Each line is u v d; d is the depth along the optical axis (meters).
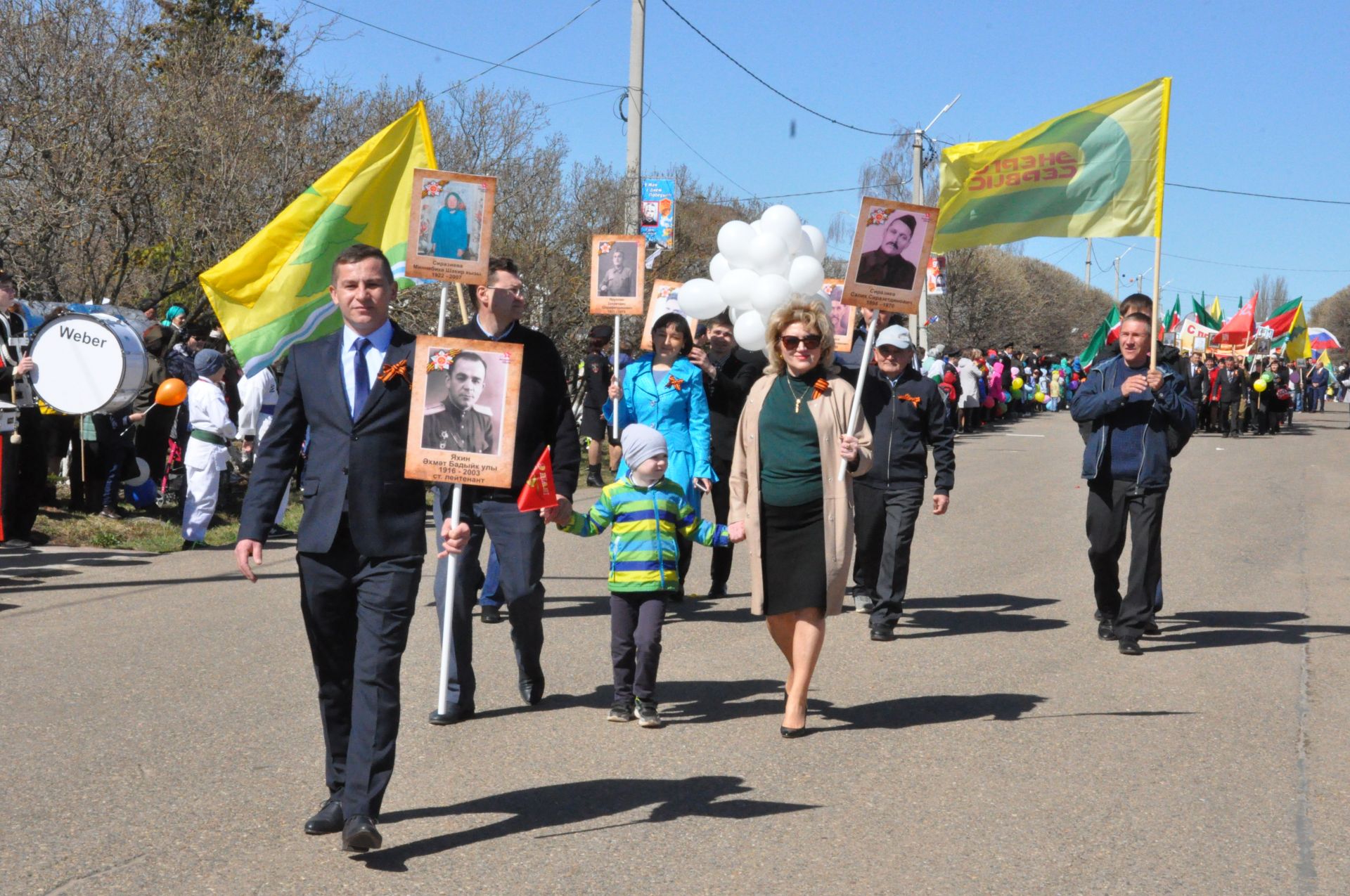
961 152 8.16
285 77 17.80
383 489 4.29
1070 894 3.97
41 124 14.20
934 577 10.03
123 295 16.61
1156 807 4.77
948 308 45.22
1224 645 7.59
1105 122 7.87
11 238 14.15
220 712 5.86
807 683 5.72
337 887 3.96
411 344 4.42
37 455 10.21
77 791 4.78
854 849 4.34
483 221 5.83
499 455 4.34
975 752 5.46
